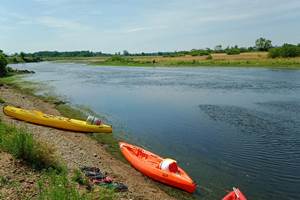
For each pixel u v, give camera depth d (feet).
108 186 42.57
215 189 48.88
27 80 195.42
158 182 50.96
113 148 65.82
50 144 58.44
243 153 63.87
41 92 142.31
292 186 50.01
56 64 436.76
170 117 94.84
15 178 37.55
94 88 160.45
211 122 88.48
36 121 76.38
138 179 50.90
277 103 115.03
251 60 339.16
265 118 92.68
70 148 58.90
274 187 49.67
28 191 35.42
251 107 108.58
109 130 77.20
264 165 57.93
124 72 269.85
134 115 97.35
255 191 48.37
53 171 40.86
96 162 53.57
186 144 69.36
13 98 114.52
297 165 57.82
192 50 564.71
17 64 440.45
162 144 69.26
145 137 74.18
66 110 102.32
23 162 41.34
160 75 233.76
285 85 161.79
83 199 33.35
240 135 75.92
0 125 55.83
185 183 47.85
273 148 66.80
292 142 70.59
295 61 300.20
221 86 163.43
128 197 41.57
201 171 55.21
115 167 53.98
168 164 51.39
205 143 70.03
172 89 155.74
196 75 227.81
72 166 47.62
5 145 44.68
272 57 357.41
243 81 182.60
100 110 104.32
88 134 74.95
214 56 436.35
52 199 32.32
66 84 176.96
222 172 54.90
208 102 119.14
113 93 143.13
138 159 55.83
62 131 74.64
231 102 118.62
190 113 100.37
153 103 117.91
